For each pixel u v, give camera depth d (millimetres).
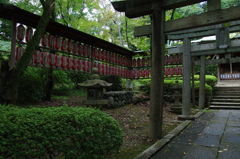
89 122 2334
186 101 6625
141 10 4336
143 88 11883
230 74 18516
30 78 6898
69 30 6590
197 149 3508
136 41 12023
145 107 8438
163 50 4195
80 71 7422
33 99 7062
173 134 4434
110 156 3150
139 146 3688
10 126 1785
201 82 9398
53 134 1978
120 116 6520
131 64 10859
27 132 1812
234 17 3441
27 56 4145
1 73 4020
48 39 6227
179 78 12477
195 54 8703
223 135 4488
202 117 7117
